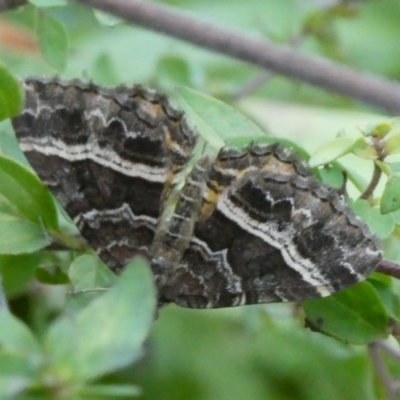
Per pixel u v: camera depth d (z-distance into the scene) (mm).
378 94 137
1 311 141
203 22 140
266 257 154
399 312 159
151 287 136
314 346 193
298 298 154
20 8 169
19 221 159
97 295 152
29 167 163
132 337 135
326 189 153
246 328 197
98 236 157
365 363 180
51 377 134
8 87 144
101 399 137
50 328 135
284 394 197
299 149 158
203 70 208
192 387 198
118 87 156
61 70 167
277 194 154
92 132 156
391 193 153
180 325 202
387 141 154
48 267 165
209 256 156
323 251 152
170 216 156
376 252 151
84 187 157
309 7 214
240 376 199
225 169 155
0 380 133
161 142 156
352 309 159
